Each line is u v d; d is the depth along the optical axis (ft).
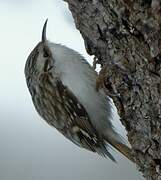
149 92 15.20
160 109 14.88
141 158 16.25
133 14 14.78
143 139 15.97
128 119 16.56
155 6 14.05
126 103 16.43
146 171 16.20
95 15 16.55
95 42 17.35
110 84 17.29
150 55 14.74
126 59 15.80
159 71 14.60
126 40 15.60
